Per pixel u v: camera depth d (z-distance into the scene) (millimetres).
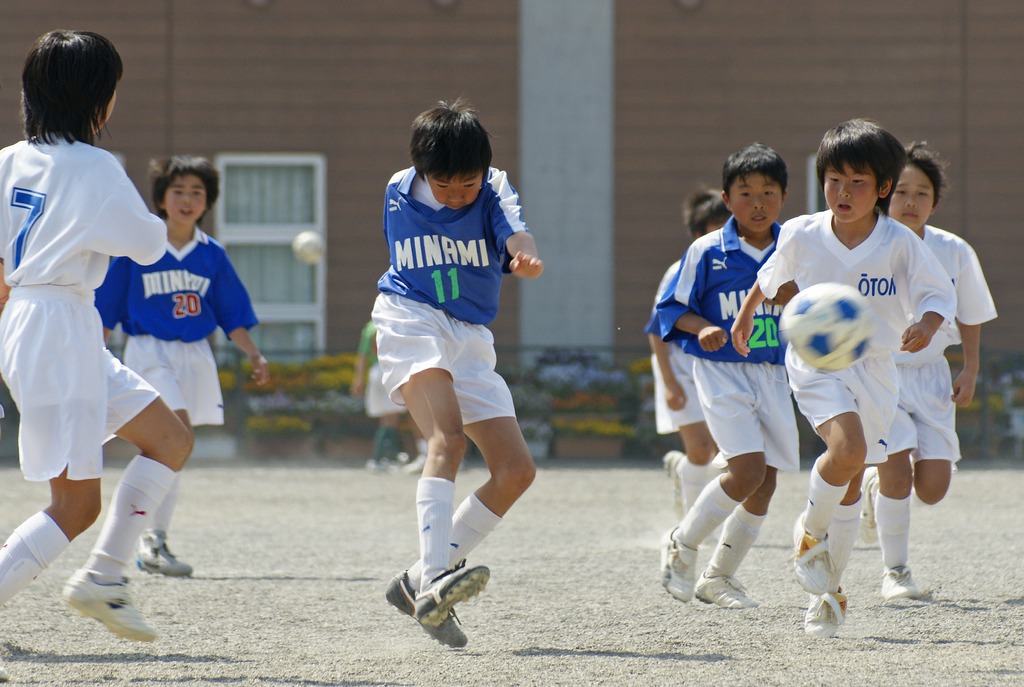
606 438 58062
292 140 64125
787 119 63562
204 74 63875
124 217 14617
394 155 64188
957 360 56938
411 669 14578
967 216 63281
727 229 21188
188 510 36250
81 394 14508
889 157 16625
